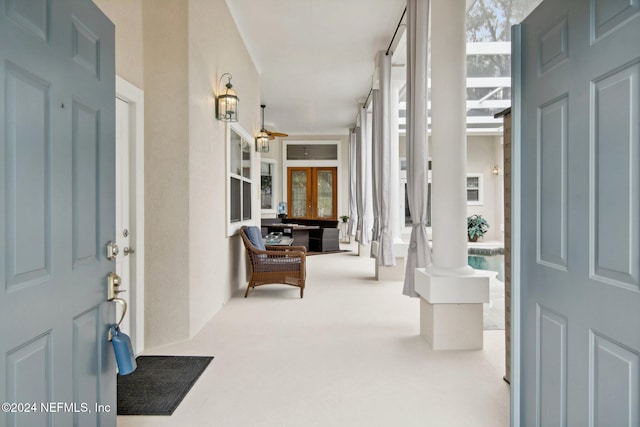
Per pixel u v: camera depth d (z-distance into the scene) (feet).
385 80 19.27
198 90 11.66
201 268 12.08
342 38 18.30
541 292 5.07
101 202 5.12
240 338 11.13
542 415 5.07
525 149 5.47
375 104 21.39
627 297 3.62
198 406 7.30
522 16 14.75
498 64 19.95
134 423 6.72
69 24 4.36
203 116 12.19
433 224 10.68
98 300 5.00
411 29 12.73
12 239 3.45
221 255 14.60
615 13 3.75
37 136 3.82
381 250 19.29
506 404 7.38
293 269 16.48
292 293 17.17
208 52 12.69
